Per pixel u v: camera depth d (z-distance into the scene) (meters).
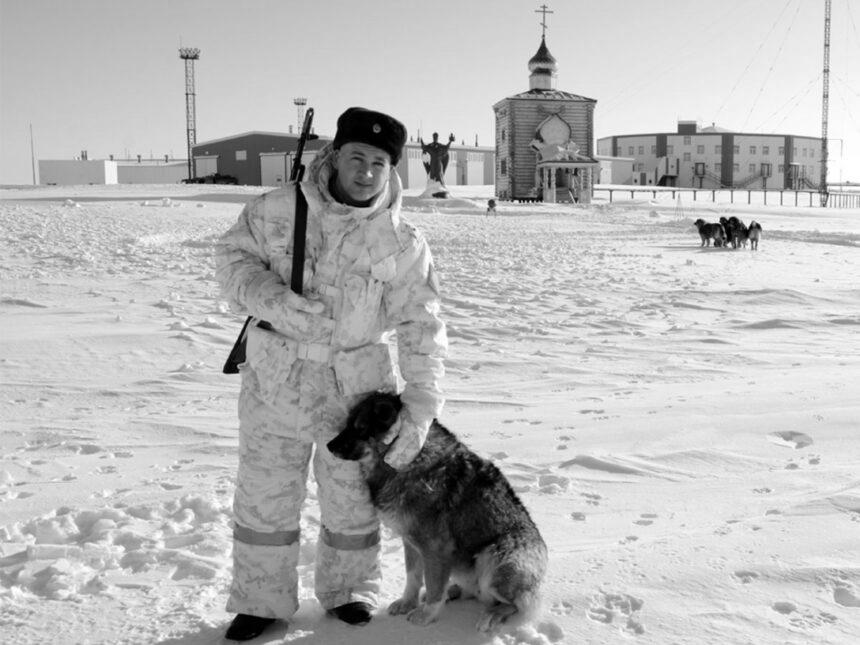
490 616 3.37
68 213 31.95
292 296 3.43
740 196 93.50
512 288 16.47
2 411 7.68
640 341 11.38
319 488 3.66
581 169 66.00
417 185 93.56
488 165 106.62
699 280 18.33
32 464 6.03
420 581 3.61
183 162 119.12
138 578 3.97
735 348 10.89
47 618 3.54
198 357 10.01
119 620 3.54
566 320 13.05
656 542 4.12
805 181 135.38
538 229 36.84
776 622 3.30
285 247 3.56
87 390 8.43
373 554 3.69
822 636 3.19
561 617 3.42
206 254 20.89
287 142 89.56
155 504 4.99
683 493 5.11
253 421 3.55
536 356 10.27
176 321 11.93
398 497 3.45
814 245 29.66
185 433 6.88
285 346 3.51
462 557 3.51
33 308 12.88
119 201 41.56
